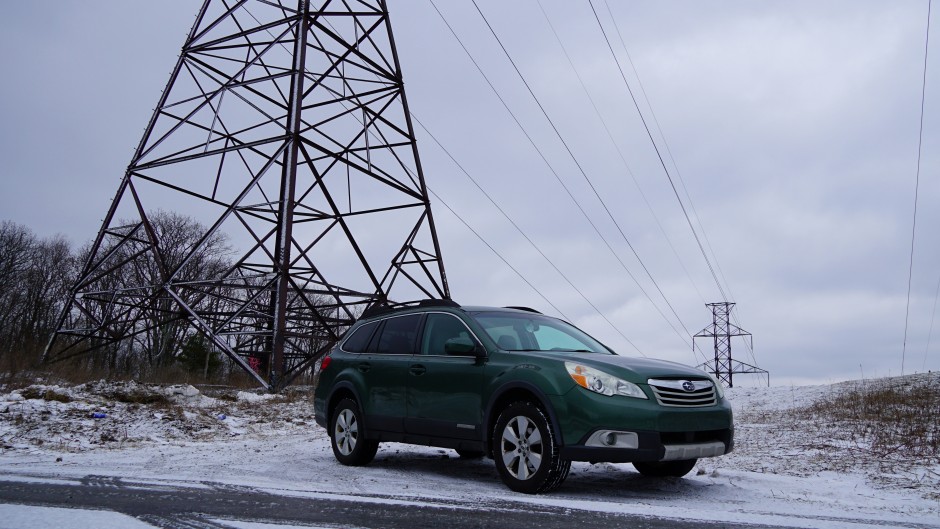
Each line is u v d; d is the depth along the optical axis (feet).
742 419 42.65
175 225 188.34
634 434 17.89
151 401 43.80
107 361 74.28
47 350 65.57
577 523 13.64
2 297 173.99
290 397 55.01
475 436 20.86
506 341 22.18
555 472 18.34
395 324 25.90
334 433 26.25
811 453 26.99
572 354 20.66
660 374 19.08
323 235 73.72
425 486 19.86
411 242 71.56
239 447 30.19
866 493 18.95
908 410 38.52
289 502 15.56
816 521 14.28
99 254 179.52
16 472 19.92
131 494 16.06
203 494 16.46
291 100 69.21
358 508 14.98
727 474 22.34
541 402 19.03
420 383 23.03
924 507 16.62
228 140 69.05
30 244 189.98
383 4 74.74
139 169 65.31
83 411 35.76
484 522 13.57
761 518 14.53
